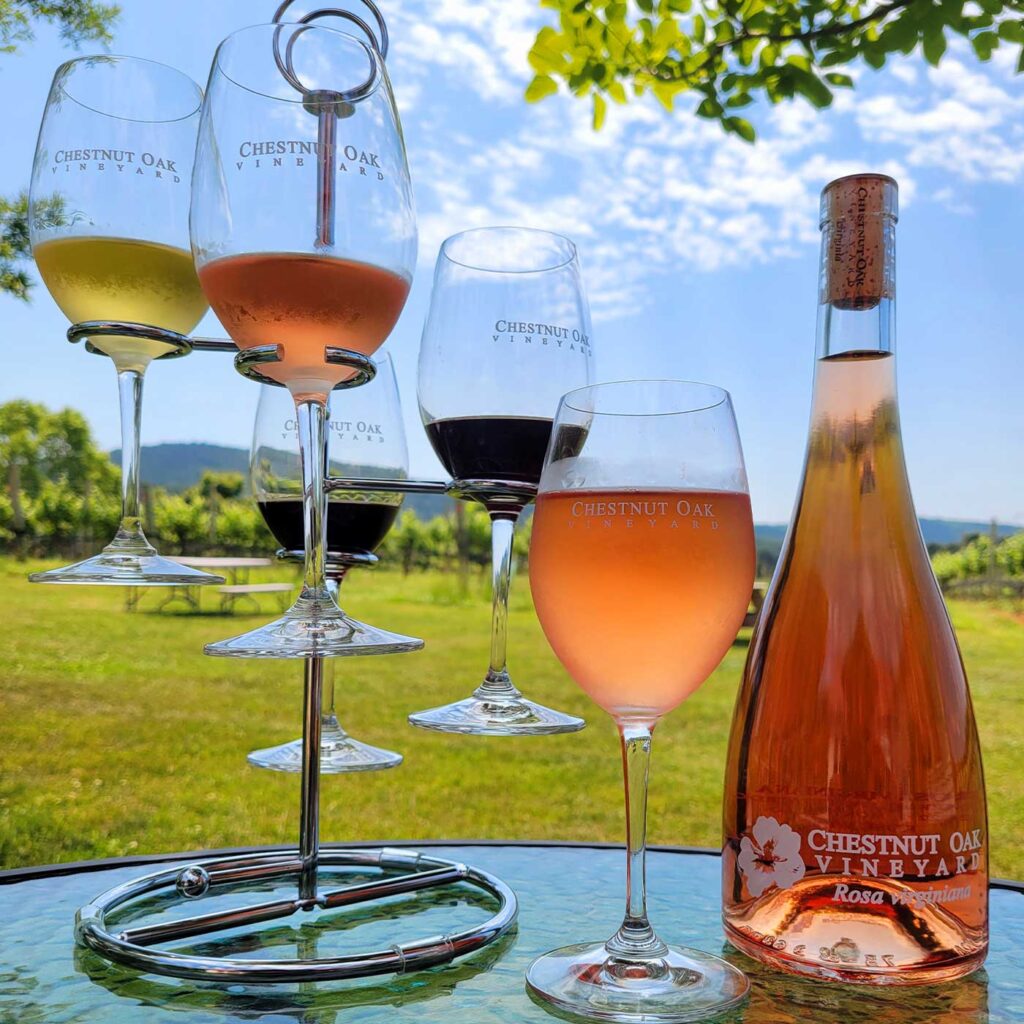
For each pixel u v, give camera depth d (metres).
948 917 0.64
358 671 10.02
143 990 0.60
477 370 0.97
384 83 0.74
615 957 0.63
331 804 5.35
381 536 1.27
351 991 0.60
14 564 14.71
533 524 0.68
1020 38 2.06
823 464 0.75
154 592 14.64
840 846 0.65
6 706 7.96
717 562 0.62
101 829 4.82
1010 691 9.26
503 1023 0.55
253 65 0.70
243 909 0.74
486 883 0.82
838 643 0.69
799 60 2.32
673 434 0.62
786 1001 0.60
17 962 0.66
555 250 1.02
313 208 0.69
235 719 7.69
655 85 2.47
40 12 3.78
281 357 0.72
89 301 0.84
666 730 7.72
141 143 0.83
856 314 0.73
